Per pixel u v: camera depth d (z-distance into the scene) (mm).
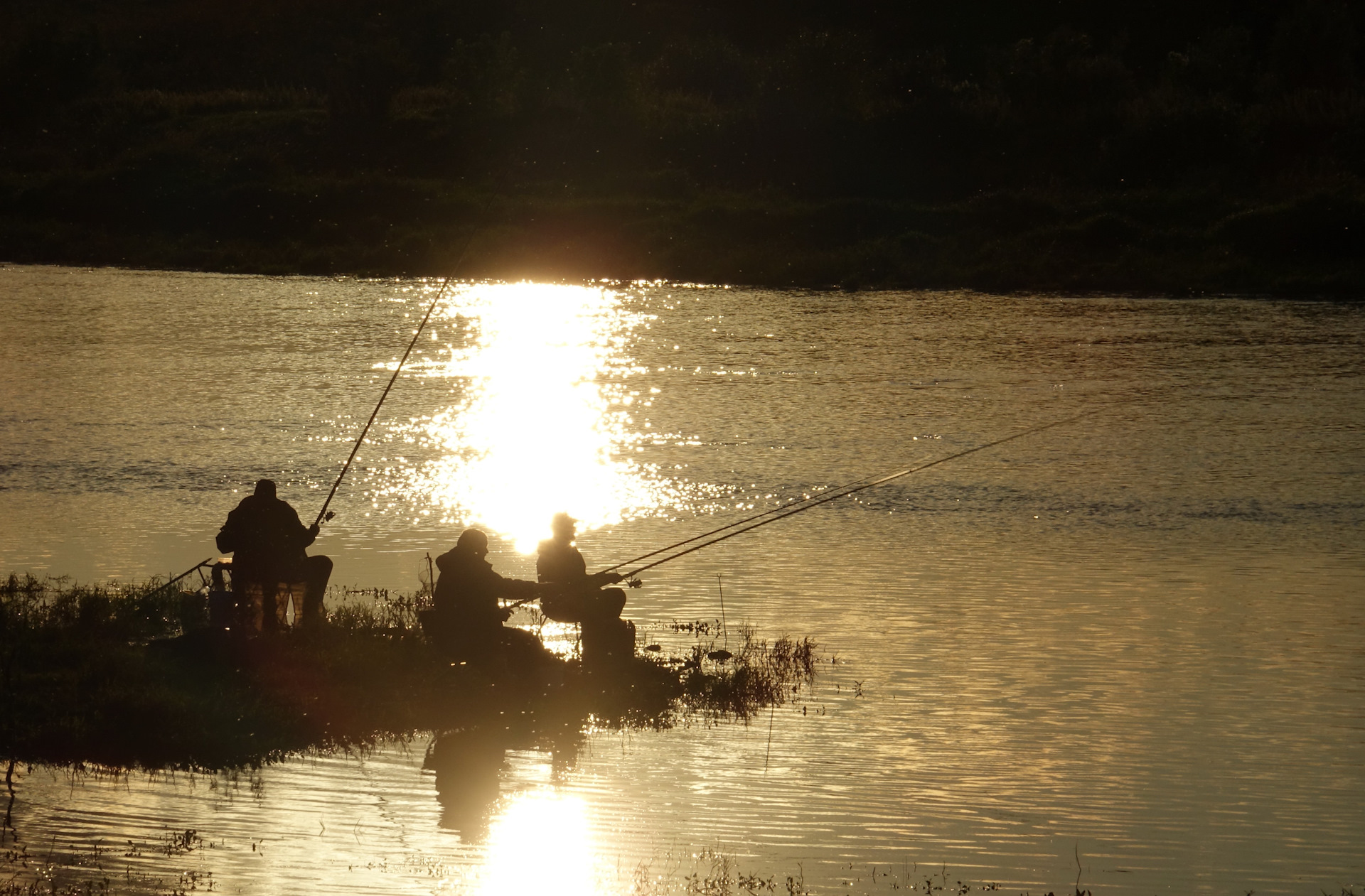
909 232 178250
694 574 46875
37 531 49906
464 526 52594
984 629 40812
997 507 56750
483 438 70125
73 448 65438
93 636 36219
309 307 132000
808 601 43688
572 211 188125
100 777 29266
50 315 120562
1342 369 95688
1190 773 30531
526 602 36250
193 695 32625
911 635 40188
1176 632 40500
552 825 27469
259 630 35969
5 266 168500
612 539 51125
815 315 131000
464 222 189500
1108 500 57812
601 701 34312
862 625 41156
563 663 36656
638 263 174000
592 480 60812
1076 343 109938
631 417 76812
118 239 185875
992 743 32156
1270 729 33062
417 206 193375
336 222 191500
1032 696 35219
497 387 87062
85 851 25766
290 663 34562
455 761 30703
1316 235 167375
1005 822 27906
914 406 81000
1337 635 40156
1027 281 161500
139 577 43688
